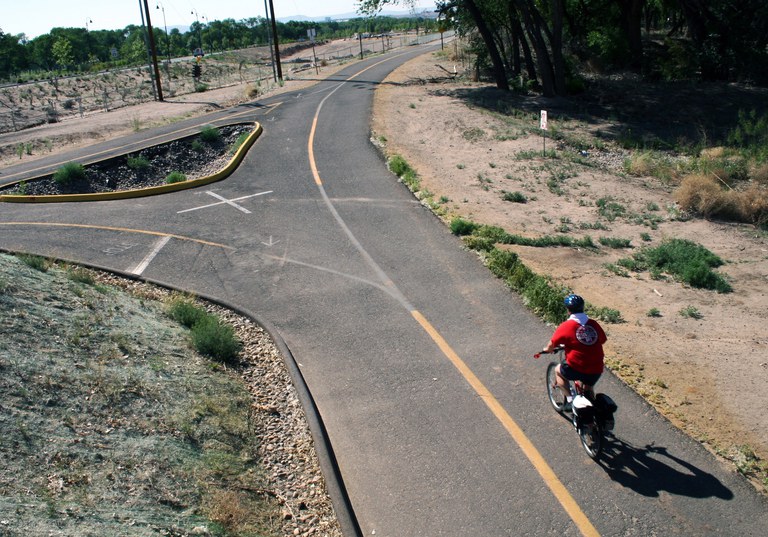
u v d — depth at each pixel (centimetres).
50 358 775
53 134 3256
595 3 4638
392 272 1306
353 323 1093
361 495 685
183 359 913
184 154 2569
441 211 1680
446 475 705
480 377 898
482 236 1476
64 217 1792
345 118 2928
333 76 4706
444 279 1255
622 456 715
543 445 743
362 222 1630
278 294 1230
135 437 679
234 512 607
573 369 700
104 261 1420
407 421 808
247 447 745
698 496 649
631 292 1199
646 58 4219
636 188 1945
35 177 2208
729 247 1459
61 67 9900
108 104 4916
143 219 1742
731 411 793
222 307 1186
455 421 802
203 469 666
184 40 13962
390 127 2727
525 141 2470
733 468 690
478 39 4394
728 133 2684
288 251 1457
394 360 962
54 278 1095
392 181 1980
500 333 1025
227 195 1938
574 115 3067
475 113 2961
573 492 665
